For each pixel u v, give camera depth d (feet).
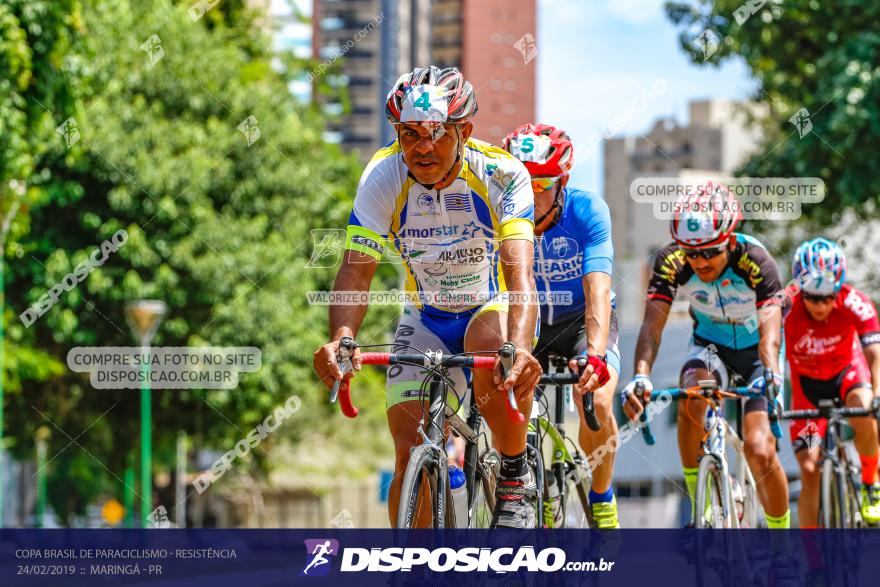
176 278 122.01
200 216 122.93
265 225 128.77
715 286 44.19
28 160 77.82
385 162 31.48
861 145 97.04
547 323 39.96
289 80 152.87
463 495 31.35
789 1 100.07
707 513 38.68
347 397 28.81
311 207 133.49
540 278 39.52
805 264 50.03
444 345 33.78
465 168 31.22
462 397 33.83
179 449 159.22
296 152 136.15
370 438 224.12
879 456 51.39
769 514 44.21
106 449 142.61
